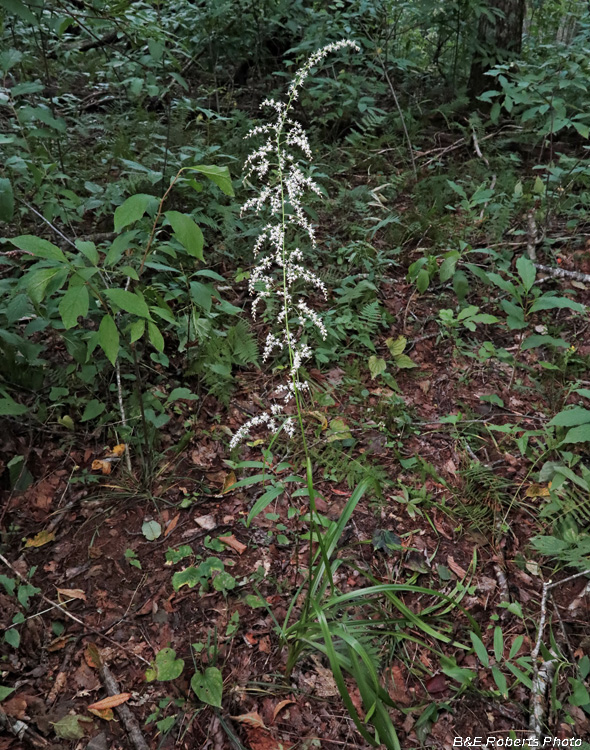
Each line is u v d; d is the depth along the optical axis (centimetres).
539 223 507
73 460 332
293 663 238
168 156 475
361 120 642
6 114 536
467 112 681
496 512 313
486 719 236
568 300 360
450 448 353
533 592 280
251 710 236
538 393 386
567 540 286
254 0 704
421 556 293
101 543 295
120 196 432
